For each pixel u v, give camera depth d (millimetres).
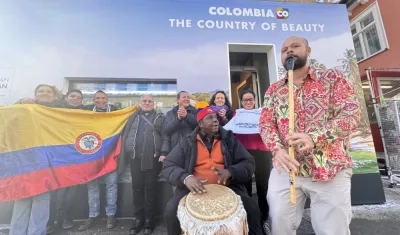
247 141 2992
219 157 2229
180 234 1898
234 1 3604
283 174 1568
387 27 6676
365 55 7246
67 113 2967
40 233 2494
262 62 3984
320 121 1477
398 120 4445
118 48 3266
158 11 3416
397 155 4422
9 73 3051
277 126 1654
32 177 2609
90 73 3174
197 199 1681
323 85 1516
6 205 2895
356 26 7504
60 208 2867
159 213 3008
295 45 1566
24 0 3203
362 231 2602
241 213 1586
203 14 3504
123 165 3029
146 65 3281
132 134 2980
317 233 1514
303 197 1589
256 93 4223
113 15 3322
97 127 3035
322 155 1438
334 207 1424
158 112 3213
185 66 3348
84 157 2945
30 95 3033
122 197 3027
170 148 2889
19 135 2688
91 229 2795
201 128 2297
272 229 1600
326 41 3676
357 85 3602
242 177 2094
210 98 3312
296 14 3705
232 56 4363
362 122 3496
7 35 3121
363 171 3387
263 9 3652
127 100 3195
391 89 6676
